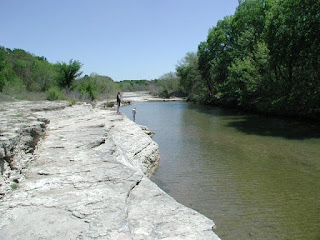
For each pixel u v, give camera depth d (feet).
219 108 128.57
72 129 34.63
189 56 198.70
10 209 12.54
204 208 23.71
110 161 20.81
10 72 95.76
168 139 55.26
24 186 15.47
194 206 24.18
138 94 287.28
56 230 10.77
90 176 17.26
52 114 47.80
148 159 36.96
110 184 15.94
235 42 122.52
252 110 103.91
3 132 19.29
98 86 178.40
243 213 22.54
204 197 26.05
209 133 60.64
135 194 15.01
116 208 12.71
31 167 18.95
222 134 58.85
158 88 263.49
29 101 67.82
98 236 10.34
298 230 19.71
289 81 79.00
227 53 129.59
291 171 32.71
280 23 75.20
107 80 192.95
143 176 17.70
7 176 15.37
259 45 89.86
